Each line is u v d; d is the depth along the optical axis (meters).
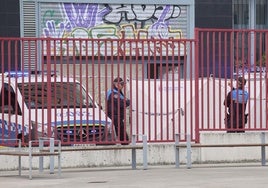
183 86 29.42
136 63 28.16
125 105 27.95
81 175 24.56
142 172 25.39
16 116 27.14
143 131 28.12
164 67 28.70
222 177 23.48
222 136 28.67
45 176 24.38
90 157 27.58
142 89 28.22
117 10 44.16
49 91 27.06
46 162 27.16
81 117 27.45
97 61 29.25
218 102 29.92
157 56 29.14
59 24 43.09
